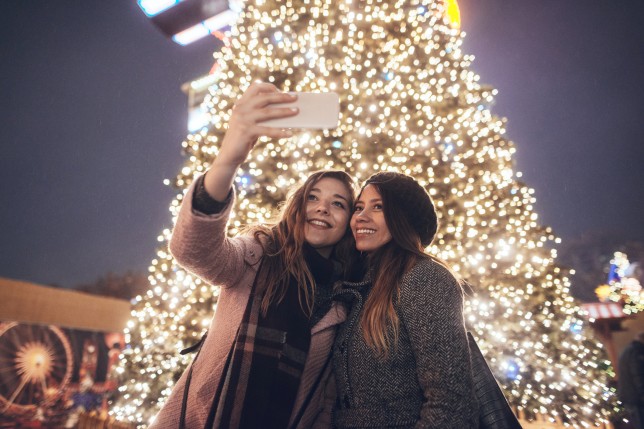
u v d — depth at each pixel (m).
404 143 6.86
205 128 7.16
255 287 1.64
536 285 6.62
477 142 7.29
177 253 1.43
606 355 6.63
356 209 1.85
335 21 7.66
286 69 7.37
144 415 5.88
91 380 13.87
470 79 7.85
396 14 7.57
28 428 11.23
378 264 1.67
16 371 11.80
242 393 1.47
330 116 1.26
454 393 1.26
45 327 12.81
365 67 7.37
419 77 7.15
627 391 5.52
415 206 1.71
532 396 6.16
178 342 5.93
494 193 7.07
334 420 1.59
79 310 13.71
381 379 1.43
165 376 5.91
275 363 1.51
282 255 1.75
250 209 6.29
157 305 6.46
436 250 6.14
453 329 1.35
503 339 6.07
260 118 1.27
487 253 6.80
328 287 1.77
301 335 1.59
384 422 1.39
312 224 1.88
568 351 6.32
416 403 1.40
